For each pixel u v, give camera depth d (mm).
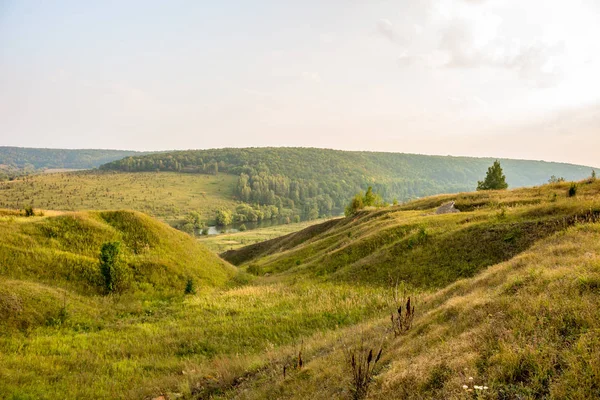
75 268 22578
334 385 7688
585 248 10883
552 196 28922
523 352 5527
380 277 22781
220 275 31328
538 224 19234
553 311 6578
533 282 8492
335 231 51312
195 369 12789
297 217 195375
